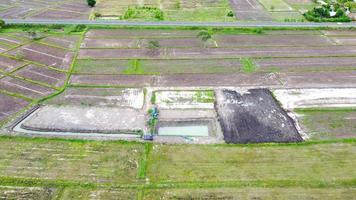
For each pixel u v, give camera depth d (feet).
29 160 104.42
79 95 136.15
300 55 170.40
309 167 104.32
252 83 146.61
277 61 164.66
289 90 141.90
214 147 111.04
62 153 107.34
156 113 125.49
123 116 124.36
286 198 94.38
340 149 111.45
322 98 136.98
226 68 157.69
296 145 112.27
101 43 177.88
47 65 156.46
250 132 117.91
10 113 124.47
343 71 157.07
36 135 113.91
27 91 137.28
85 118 122.83
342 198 94.63
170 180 99.09
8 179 97.71
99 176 99.81
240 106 131.23
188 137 115.24
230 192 95.71
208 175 100.94
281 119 124.57
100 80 146.30
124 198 93.20
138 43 178.91
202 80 147.95
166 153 108.47
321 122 123.75
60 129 116.88
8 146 109.29
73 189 95.55
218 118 124.47
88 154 107.34
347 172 102.83
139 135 115.85
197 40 183.73
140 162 104.94
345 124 123.03
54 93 136.36
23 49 168.55
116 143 111.65
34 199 92.43
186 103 132.46
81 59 162.30
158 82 145.79
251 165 104.47
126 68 155.94
